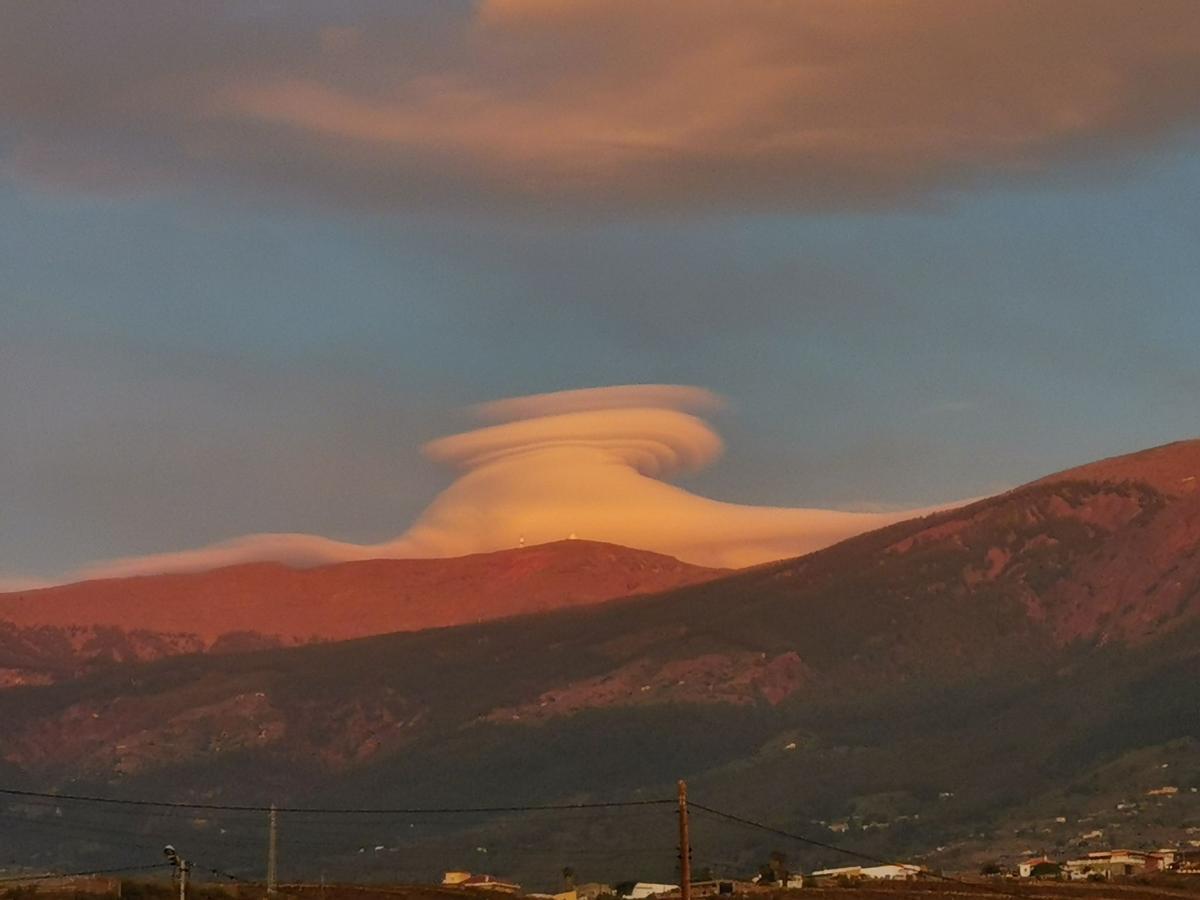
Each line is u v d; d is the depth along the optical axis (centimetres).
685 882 16088
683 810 16275
